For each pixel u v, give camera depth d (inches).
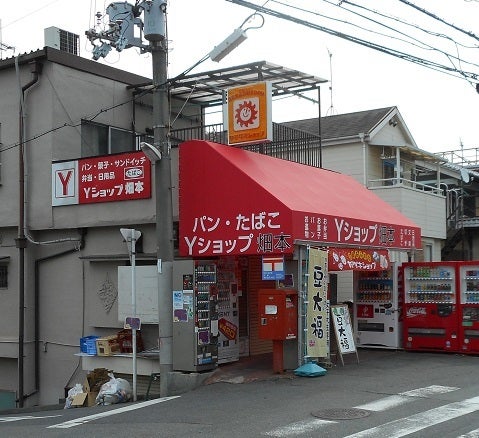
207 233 476.1
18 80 595.8
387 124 923.4
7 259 605.0
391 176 924.0
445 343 579.5
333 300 746.2
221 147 497.7
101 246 556.1
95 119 629.0
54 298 583.5
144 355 496.4
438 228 919.7
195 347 447.2
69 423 365.7
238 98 513.3
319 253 472.7
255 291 561.6
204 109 749.3
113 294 550.3
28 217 590.2
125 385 476.4
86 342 526.3
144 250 528.7
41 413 456.1
